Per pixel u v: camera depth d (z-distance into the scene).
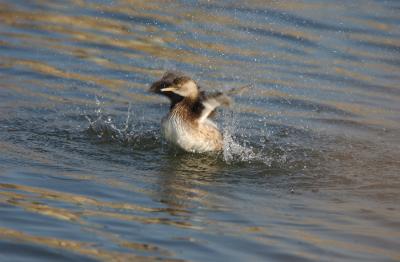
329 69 18.92
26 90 16.58
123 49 19.38
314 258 9.43
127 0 22.52
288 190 12.15
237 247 9.62
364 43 20.38
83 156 13.12
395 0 23.30
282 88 17.73
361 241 10.09
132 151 13.65
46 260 8.89
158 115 15.87
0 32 19.88
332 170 13.24
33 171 12.04
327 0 23.22
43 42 19.48
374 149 14.52
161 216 10.56
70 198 10.97
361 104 17.20
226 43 19.91
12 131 14.08
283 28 20.95
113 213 10.50
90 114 15.49
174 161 13.30
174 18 21.31
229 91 13.04
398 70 19.09
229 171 12.98
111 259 8.99
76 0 22.39
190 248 9.48
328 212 11.19
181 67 18.34
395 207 11.51
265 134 15.12
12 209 10.29
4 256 8.91
